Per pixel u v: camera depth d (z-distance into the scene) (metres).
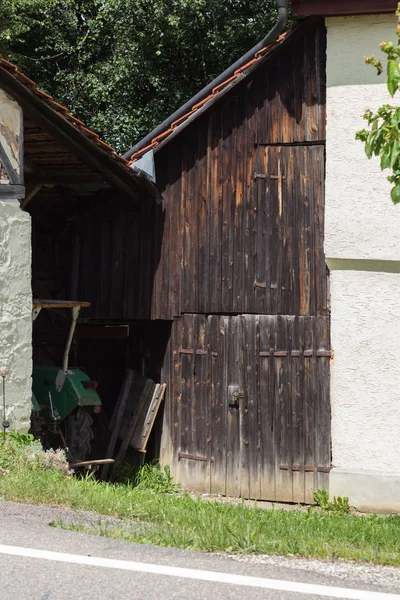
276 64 11.31
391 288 10.49
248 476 11.35
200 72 20.98
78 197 12.54
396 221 10.44
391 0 10.33
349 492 10.48
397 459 10.43
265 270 11.29
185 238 11.81
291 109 11.21
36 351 12.24
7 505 6.55
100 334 13.55
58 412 11.05
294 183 11.20
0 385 9.45
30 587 4.61
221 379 11.58
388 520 9.45
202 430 11.73
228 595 4.61
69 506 6.79
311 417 11.06
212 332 11.66
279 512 9.10
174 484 11.97
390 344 10.48
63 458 8.84
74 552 5.27
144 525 6.38
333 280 10.70
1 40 20.27
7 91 9.62
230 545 5.82
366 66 10.58
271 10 20.52
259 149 11.38
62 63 22.69
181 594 4.59
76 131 10.30
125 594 4.56
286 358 11.18
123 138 20.52
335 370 10.65
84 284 12.55
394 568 5.62
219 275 11.55
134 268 12.23
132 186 11.74
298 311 11.14
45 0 20.73
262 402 11.30
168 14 19.83
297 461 11.11
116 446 12.98
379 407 10.49
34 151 11.20
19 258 9.70
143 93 21.31
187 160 11.80
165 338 12.28
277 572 5.10
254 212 11.37
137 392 12.59
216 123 11.62
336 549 6.04
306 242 11.12
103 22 21.30
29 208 12.73
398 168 6.99
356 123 10.61
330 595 4.70
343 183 10.64
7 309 9.54
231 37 20.12
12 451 8.54
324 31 11.08
